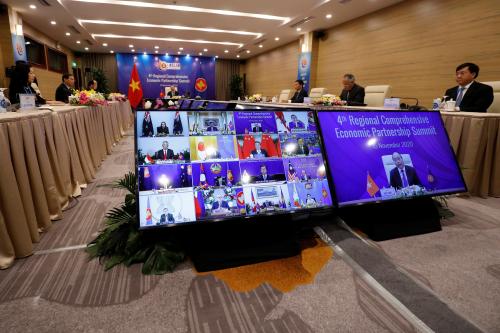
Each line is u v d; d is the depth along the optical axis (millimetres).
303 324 1093
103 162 3943
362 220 1854
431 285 1333
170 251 1488
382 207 1915
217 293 1264
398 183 1833
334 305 1197
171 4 6672
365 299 1237
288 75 10844
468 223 2025
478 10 4488
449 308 1182
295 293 1270
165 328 1063
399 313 1156
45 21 7824
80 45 11531
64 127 2422
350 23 7367
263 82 13102
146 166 1432
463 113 2693
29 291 1262
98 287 1294
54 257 1544
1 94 2262
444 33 5047
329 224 1867
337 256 1571
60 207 2062
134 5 6750
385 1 5895
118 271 1418
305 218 1755
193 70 14422
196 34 9523
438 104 3551
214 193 1483
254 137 1632
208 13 7266
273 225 1634
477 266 1492
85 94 3336
